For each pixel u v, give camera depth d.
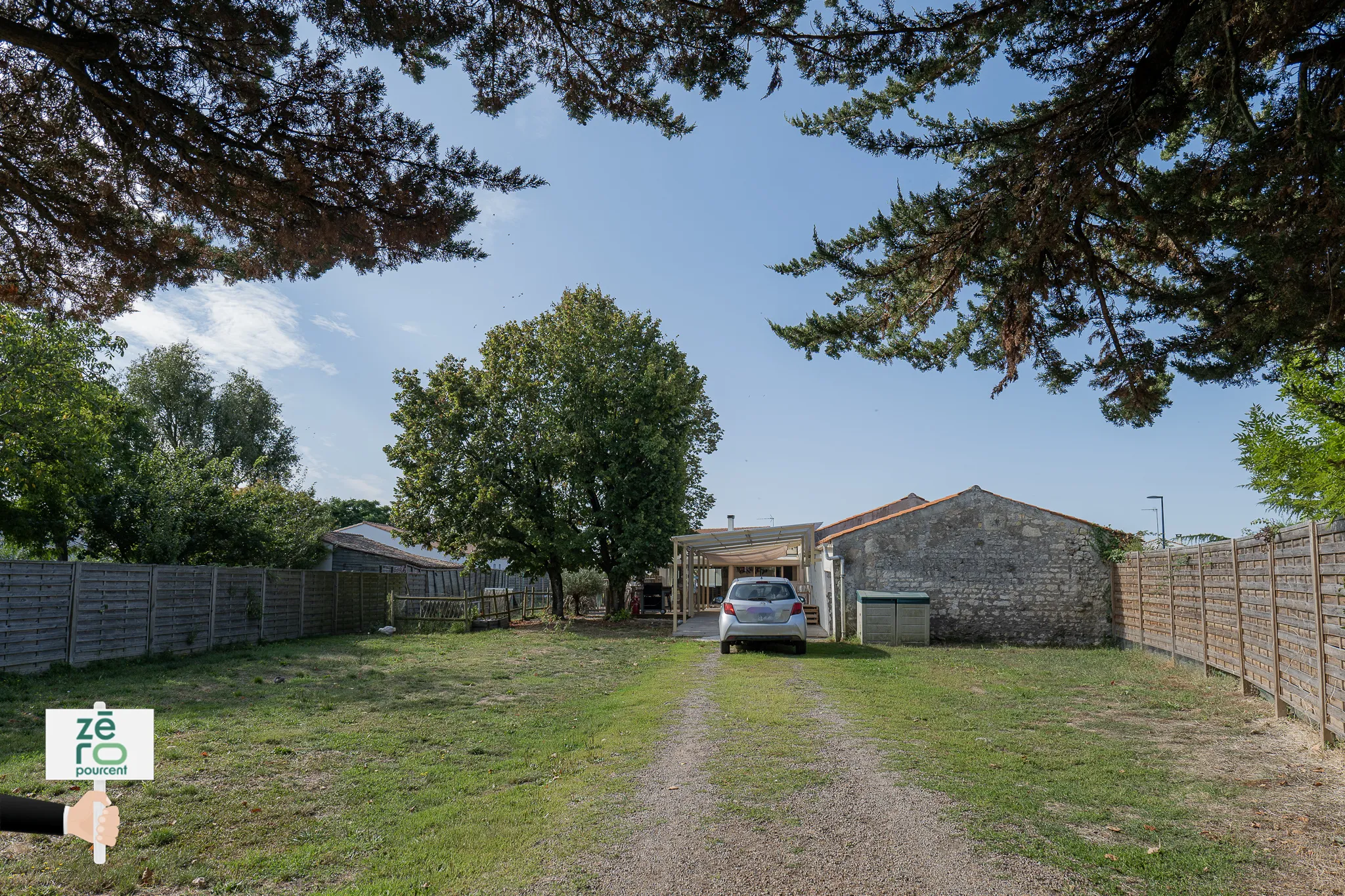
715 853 4.74
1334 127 5.16
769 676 12.44
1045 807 5.58
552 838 5.07
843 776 6.36
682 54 5.62
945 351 8.31
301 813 5.71
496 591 26.75
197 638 16.98
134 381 37.12
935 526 19.73
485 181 6.07
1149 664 14.09
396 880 4.41
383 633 23.17
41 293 6.41
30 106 5.51
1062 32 5.76
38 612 12.98
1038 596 19.14
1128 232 6.90
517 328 27.27
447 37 5.42
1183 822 5.27
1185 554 13.18
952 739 7.70
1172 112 5.79
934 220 6.60
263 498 23.09
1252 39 5.20
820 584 24.27
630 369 27.59
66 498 18.19
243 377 41.25
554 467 26.27
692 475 30.66
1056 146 6.04
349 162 5.77
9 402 16.69
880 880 4.30
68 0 4.84
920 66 5.87
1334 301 5.31
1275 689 9.20
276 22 4.98
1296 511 11.22
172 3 4.73
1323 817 5.39
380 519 63.12
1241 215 5.67
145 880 4.45
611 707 10.03
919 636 18.23
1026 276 6.89
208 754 7.44
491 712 9.82
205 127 5.35
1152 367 7.03
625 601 31.20
